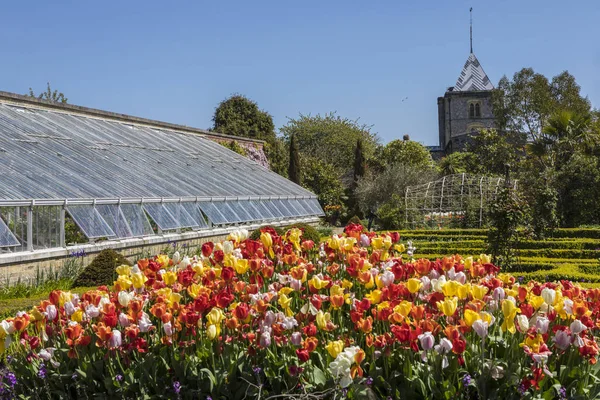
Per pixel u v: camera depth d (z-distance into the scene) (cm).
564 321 624
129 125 3372
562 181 3791
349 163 7806
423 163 6569
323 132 7944
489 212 1822
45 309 637
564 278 1577
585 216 3772
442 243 2466
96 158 2370
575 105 7150
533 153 5197
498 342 594
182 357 595
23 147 2067
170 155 3080
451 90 11606
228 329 617
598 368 580
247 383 576
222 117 7281
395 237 844
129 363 606
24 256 1558
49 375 621
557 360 576
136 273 666
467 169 6944
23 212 1603
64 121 2755
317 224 3844
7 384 616
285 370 570
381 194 5091
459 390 534
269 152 5353
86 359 616
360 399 528
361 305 597
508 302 543
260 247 767
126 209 2022
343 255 766
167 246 2114
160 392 589
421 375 550
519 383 538
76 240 1786
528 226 1892
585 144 4650
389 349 561
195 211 2459
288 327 575
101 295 674
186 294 729
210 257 778
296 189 3747
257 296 628
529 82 7250
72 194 1795
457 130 10788
